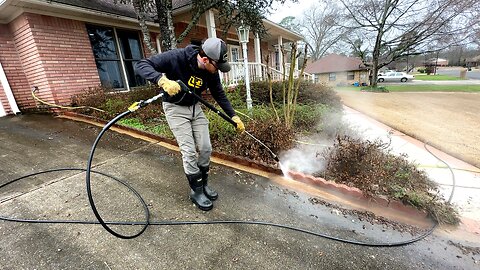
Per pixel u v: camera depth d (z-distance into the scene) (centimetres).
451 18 1497
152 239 176
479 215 207
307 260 161
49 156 318
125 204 215
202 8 571
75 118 504
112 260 157
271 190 246
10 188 239
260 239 179
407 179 234
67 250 164
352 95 1211
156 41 777
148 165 292
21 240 172
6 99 534
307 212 212
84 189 238
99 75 630
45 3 476
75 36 563
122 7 716
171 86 158
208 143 211
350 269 155
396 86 1941
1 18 517
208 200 214
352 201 229
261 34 652
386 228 194
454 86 1667
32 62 527
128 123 441
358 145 262
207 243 174
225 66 179
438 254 168
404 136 423
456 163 308
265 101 583
